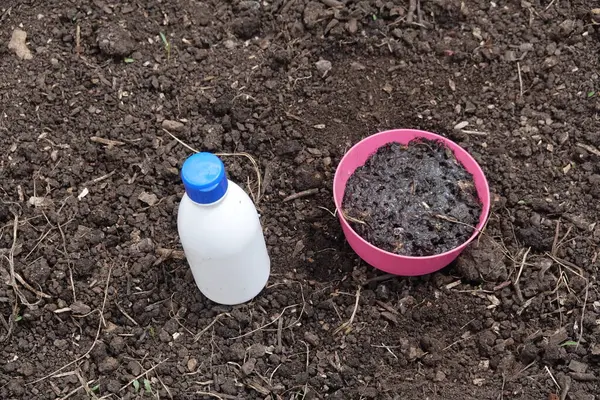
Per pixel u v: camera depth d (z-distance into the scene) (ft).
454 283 3.05
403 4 3.54
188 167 2.67
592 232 3.11
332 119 3.35
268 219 3.18
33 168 3.22
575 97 3.36
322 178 3.23
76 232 3.10
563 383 2.87
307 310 3.01
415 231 3.01
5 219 3.13
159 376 2.92
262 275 3.00
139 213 3.16
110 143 3.26
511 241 3.11
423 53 3.48
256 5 3.54
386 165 3.14
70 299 3.01
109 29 3.42
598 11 3.48
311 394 2.89
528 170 3.24
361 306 3.03
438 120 3.34
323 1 3.55
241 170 3.25
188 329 2.99
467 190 3.08
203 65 3.44
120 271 3.05
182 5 3.53
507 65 3.44
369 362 2.94
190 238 2.78
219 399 2.89
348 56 3.49
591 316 2.96
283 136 3.32
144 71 3.39
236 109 3.34
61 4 3.50
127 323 3.00
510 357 2.93
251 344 2.97
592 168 3.23
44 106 3.33
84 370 2.93
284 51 3.43
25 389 2.90
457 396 2.88
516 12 3.54
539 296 3.01
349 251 3.12
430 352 2.95
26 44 3.43
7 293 3.00
